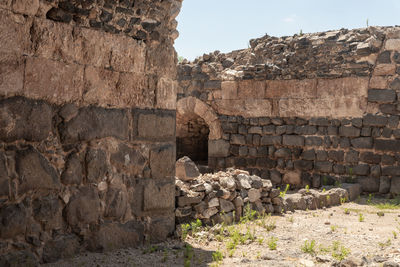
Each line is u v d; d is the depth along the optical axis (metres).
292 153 10.66
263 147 11.10
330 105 10.11
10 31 3.68
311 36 10.68
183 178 5.82
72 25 4.18
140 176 4.84
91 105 4.38
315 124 10.30
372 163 9.57
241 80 11.40
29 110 3.84
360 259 3.94
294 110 10.62
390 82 9.38
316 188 10.23
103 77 4.48
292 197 7.43
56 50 4.05
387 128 9.41
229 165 11.62
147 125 4.89
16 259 3.70
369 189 9.52
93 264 3.96
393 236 5.36
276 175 10.88
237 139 11.48
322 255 4.30
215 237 5.21
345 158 9.89
